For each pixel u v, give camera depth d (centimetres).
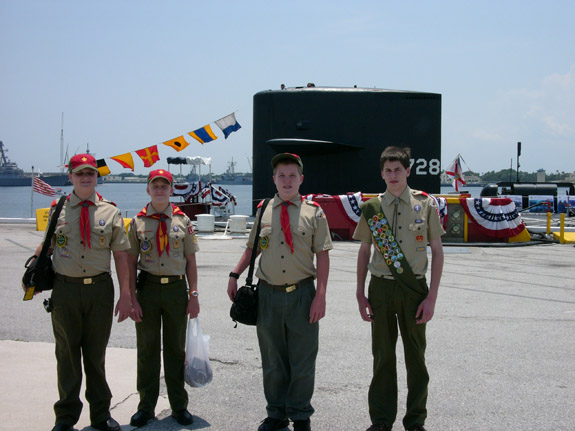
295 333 415
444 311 752
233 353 580
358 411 448
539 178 3250
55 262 403
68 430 400
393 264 404
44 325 666
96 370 410
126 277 416
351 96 1588
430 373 524
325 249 418
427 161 1608
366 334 646
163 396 483
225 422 429
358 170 1600
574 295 855
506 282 957
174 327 439
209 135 1354
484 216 1506
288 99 1608
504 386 494
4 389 475
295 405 414
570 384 499
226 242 1497
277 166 423
